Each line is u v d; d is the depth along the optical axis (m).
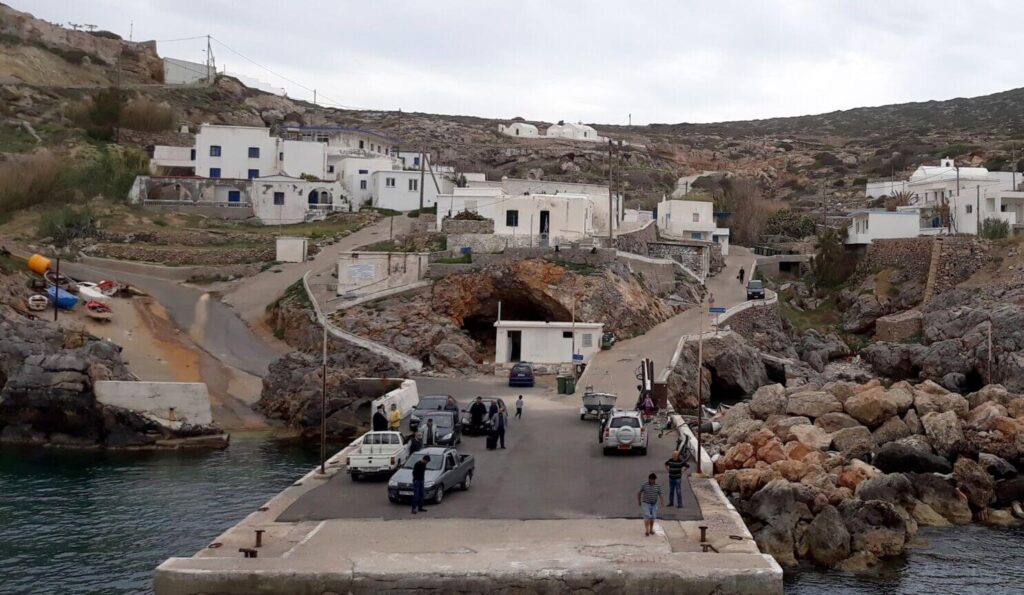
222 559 22.30
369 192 109.81
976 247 87.19
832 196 147.88
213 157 107.62
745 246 116.75
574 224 80.62
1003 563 32.28
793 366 73.88
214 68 178.50
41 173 98.31
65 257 83.31
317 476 32.72
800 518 33.19
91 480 42.62
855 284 96.25
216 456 48.53
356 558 22.53
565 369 62.97
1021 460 44.09
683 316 77.12
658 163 174.25
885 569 31.55
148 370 60.97
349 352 63.12
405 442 36.28
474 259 72.56
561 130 194.00
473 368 64.75
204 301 78.06
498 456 36.06
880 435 46.03
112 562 31.23
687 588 21.39
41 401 51.59
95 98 126.31
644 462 34.84
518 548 23.47
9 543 33.09
